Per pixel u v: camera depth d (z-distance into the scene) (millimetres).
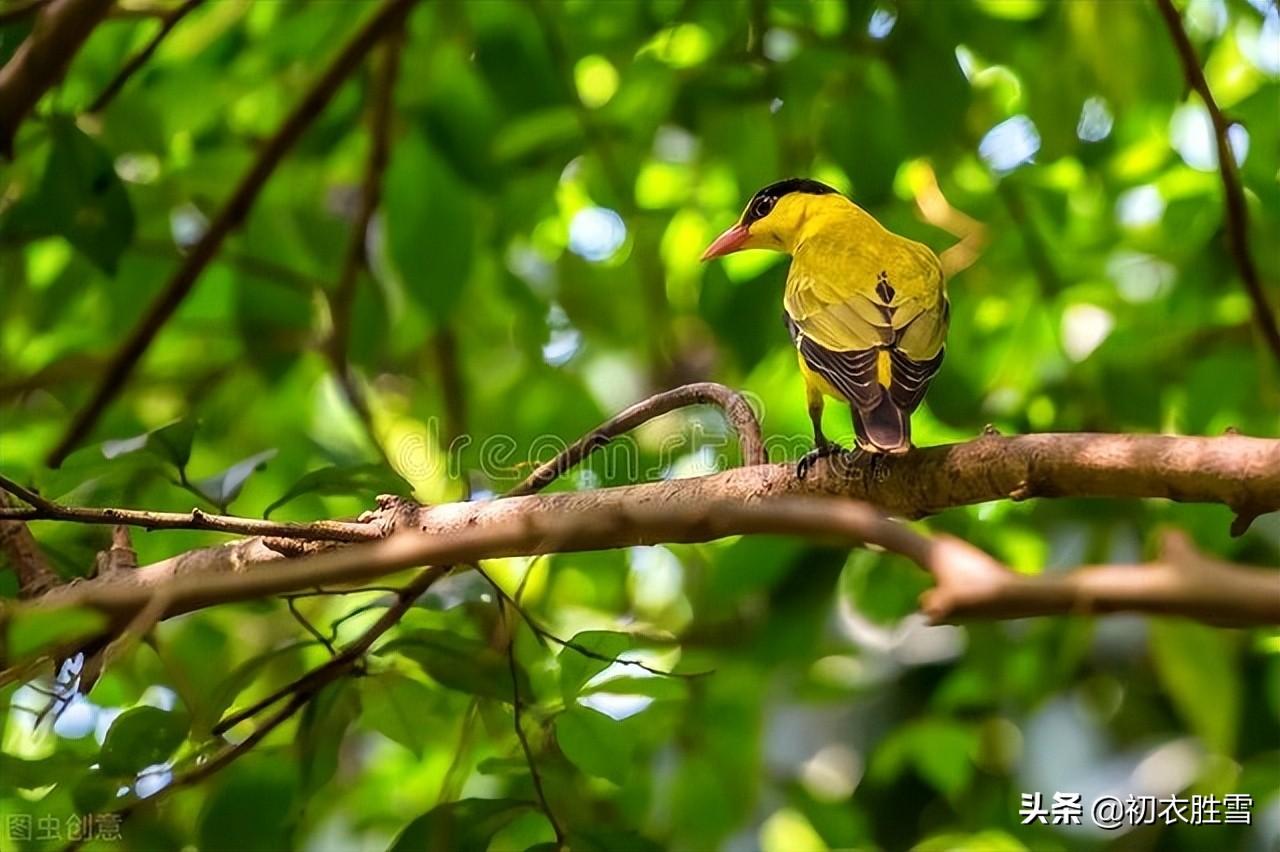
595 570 11727
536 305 14352
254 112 13688
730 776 10250
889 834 12141
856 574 11680
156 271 13094
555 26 12234
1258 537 10930
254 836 8000
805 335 8938
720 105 11938
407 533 6141
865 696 12352
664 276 14492
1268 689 11438
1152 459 5793
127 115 11672
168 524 6250
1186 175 12750
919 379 8641
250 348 13234
